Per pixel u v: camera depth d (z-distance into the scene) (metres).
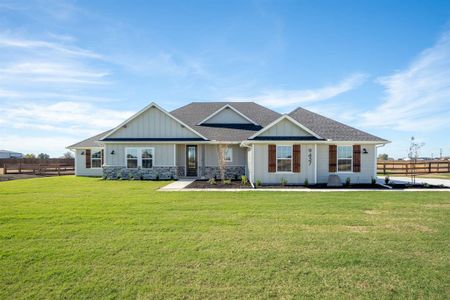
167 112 20.53
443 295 3.73
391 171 29.03
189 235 6.29
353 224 7.27
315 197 11.59
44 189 14.27
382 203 10.24
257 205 9.80
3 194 12.48
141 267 4.59
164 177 20.00
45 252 5.25
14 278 4.22
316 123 18.72
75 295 3.74
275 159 16.47
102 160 23.98
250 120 23.44
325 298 3.66
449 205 9.90
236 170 20.67
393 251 5.34
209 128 22.67
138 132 20.64
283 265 4.68
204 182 17.67
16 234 6.36
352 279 4.19
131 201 10.57
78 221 7.52
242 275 4.30
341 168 16.80
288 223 7.36
